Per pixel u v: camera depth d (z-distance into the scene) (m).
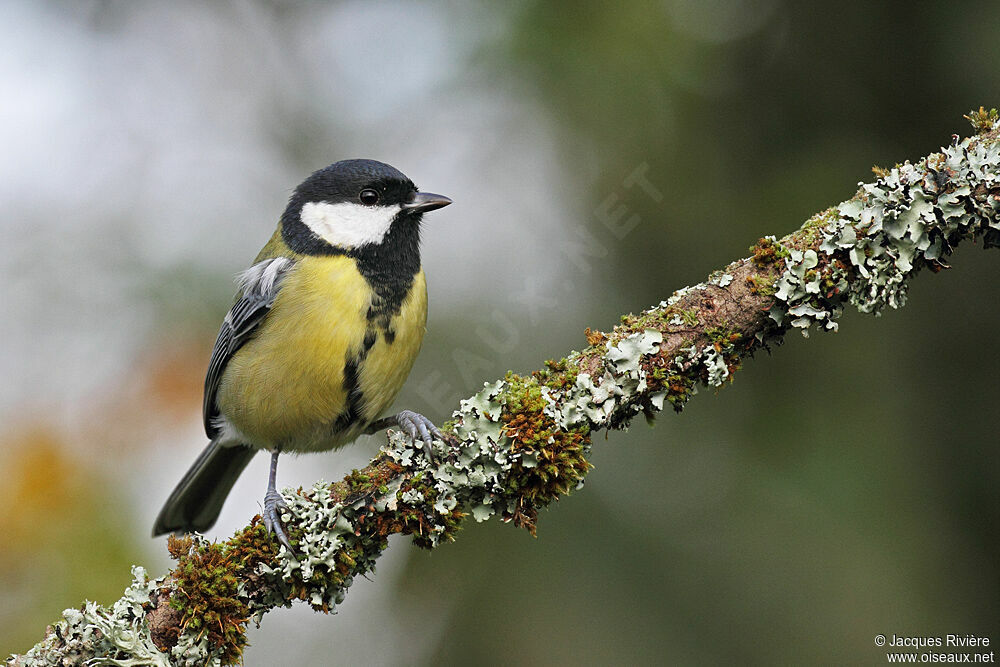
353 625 11.06
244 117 13.45
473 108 12.33
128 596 5.73
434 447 5.89
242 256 11.74
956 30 10.51
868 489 10.05
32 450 8.58
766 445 10.41
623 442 10.82
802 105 11.09
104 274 11.29
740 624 9.78
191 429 9.92
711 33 11.13
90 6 13.23
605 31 11.12
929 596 9.67
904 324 10.60
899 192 5.92
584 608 10.09
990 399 10.25
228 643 5.70
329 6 13.52
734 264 6.11
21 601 7.98
